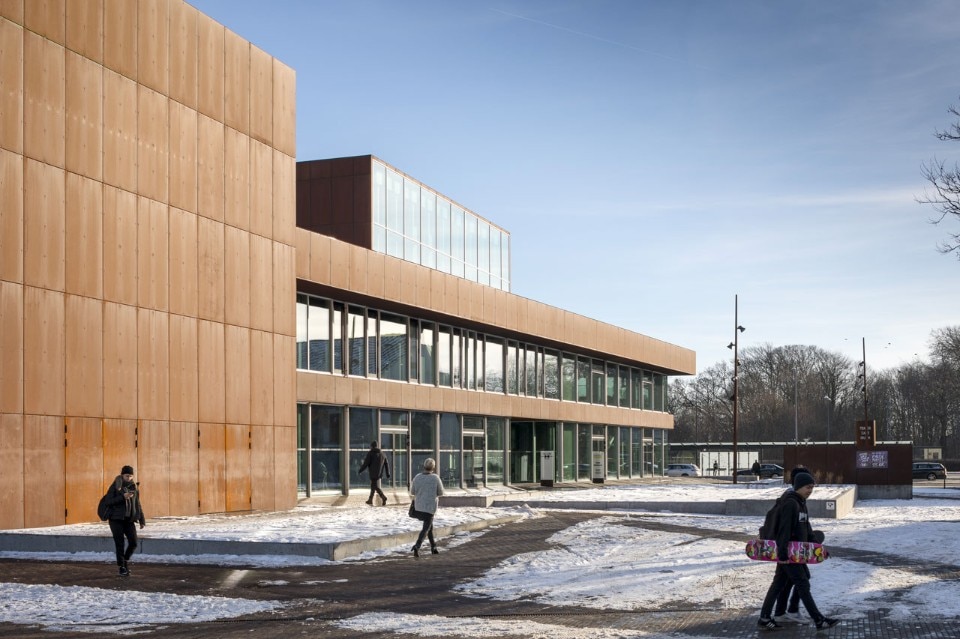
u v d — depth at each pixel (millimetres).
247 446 30000
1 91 22484
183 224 27812
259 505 30391
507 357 49625
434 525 23453
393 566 18078
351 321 37625
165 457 26719
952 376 131875
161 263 26938
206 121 28906
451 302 41375
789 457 44969
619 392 63250
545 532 23938
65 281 23891
